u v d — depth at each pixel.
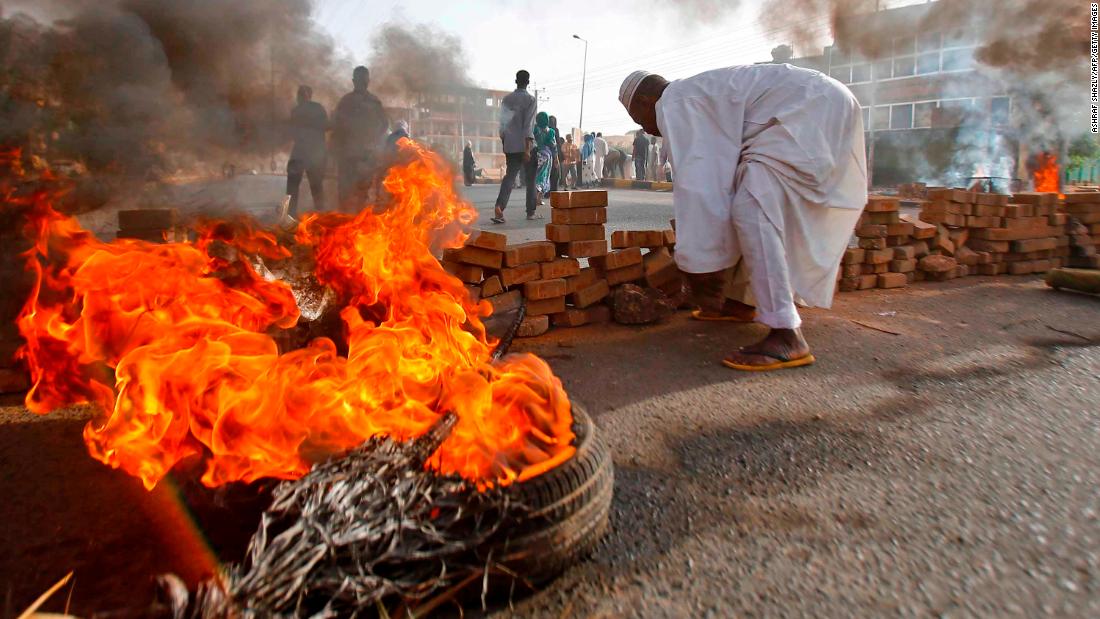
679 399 3.25
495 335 4.05
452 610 1.73
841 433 2.84
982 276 6.49
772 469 2.53
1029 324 4.67
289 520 1.60
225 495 1.97
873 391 3.35
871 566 1.93
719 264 3.96
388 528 1.55
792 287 3.97
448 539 1.61
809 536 2.08
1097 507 2.24
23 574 1.85
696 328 4.53
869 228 5.84
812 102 3.74
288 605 1.42
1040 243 6.59
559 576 1.87
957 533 2.10
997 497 2.31
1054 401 3.20
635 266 4.78
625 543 2.04
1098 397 3.25
